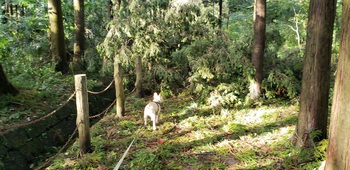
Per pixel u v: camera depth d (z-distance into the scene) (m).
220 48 6.39
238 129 4.74
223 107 5.82
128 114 5.77
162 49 7.27
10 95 5.42
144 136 4.64
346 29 2.23
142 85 7.10
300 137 3.88
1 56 7.21
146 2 6.75
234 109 5.84
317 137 3.76
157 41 7.12
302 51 7.54
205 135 4.58
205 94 6.11
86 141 4.03
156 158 3.85
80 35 8.34
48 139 4.71
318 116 3.74
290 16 10.82
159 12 7.06
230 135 4.55
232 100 5.90
